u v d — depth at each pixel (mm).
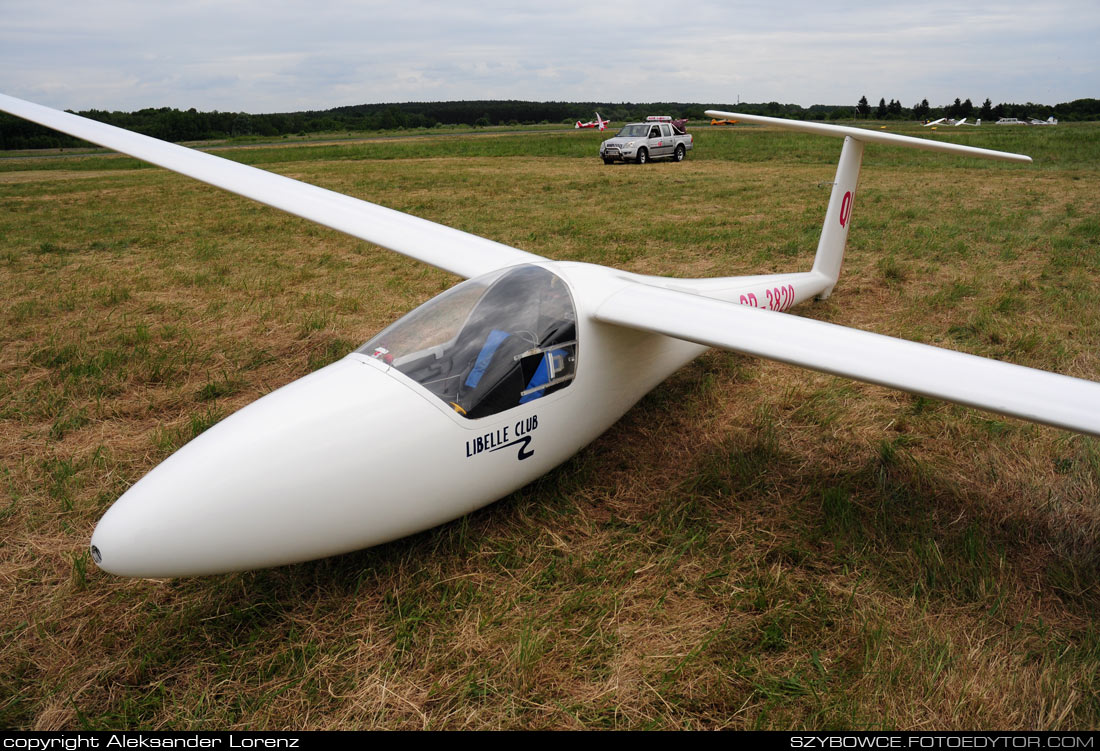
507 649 2756
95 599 3098
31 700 2598
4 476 4098
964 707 2463
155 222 13398
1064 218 11805
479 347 3240
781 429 4570
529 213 13781
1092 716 2428
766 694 2525
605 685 2588
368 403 2916
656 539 3461
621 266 9133
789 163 25672
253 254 10312
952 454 4234
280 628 2908
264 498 2658
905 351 3215
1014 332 5977
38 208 15602
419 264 9500
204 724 2471
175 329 6617
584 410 3766
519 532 3490
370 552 3330
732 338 3430
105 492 3922
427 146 38562
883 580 3113
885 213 12727
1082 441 4199
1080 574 3145
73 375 5453
